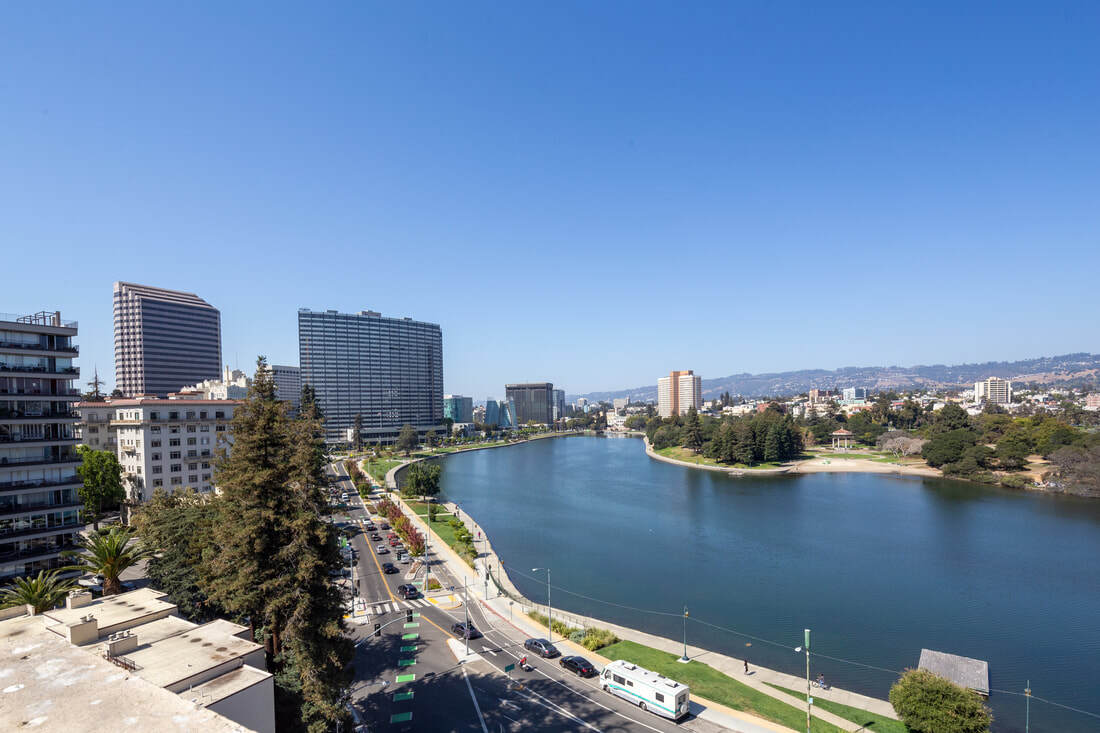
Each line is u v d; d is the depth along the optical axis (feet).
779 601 280.10
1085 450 567.18
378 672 185.26
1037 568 328.90
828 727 157.48
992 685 199.41
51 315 259.39
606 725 154.10
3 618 121.80
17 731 46.88
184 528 188.14
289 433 140.67
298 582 128.26
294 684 126.41
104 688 55.11
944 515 465.88
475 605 251.60
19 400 239.30
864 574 320.91
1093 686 198.08
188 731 47.11
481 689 173.99
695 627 247.70
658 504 532.73
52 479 244.01
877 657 219.00
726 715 161.79
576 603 277.85
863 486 622.13
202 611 181.37
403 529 377.50
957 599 281.33
